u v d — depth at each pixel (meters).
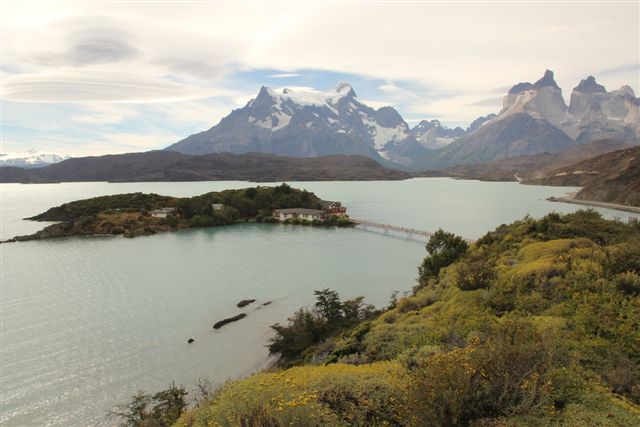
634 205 198.62
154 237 128.12
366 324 37.66
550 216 64.19
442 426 11.19
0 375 41.53
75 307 61.78
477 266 35.88
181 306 62.12
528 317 20.77
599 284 23.84
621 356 14.77
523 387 11.47
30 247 112.12
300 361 38.12
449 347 17.73
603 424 10.53
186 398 36.31
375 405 13.17
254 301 64.44
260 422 11.88
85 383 40.09
